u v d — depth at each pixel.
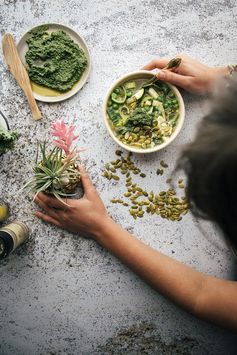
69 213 0.80
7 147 0.78
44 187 0.73
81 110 0.86
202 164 0.44
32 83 0.84
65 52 0.82
